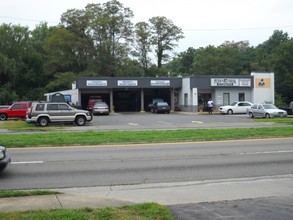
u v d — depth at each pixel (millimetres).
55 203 7703
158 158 14133
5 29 86312
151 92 61562
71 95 59844
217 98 55812
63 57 81188
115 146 17531
